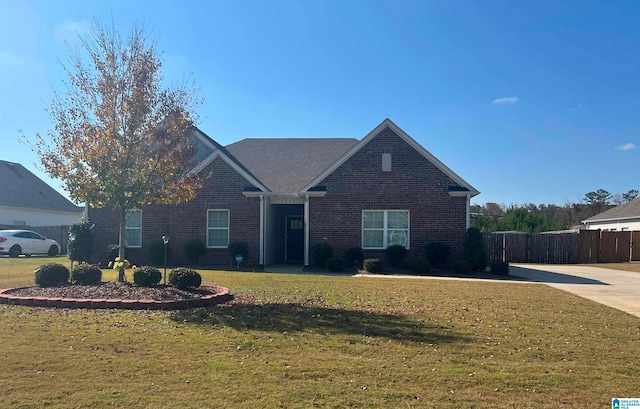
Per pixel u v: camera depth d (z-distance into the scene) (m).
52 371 5.93
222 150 22.39
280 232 25.00
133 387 5.44
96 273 12.53
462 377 5.98
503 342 7.75
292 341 7.49
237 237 21.75
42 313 9.50
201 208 21.89
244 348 7.05
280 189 23.03
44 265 12.31
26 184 40.59
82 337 7.55
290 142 28.09
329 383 5.67
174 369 6.06
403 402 5.17
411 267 19.72
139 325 8.45
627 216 37.72
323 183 21.73
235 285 14.12
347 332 8.14
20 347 6.91
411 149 21.48
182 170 12.41
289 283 14.83
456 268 19.58
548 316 10.13
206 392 5.33
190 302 10.27
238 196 21.80
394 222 21.58
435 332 8.29
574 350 7.38
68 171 11.69
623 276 20.02
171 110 12.06
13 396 5.14
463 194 21.03
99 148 11.34
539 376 6.09
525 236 29.38
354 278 16.95
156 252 21.28
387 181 21.47
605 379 6.04
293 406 5.00
